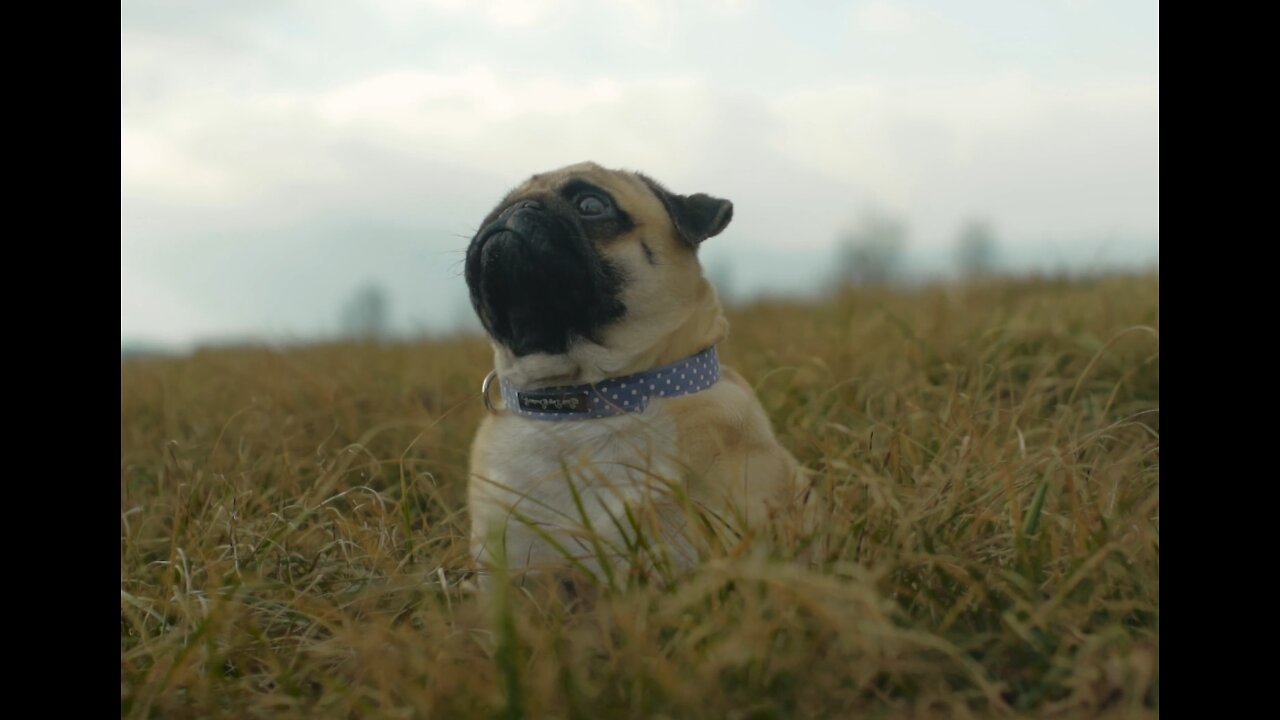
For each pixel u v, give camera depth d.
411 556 1.00
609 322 1.00
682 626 0.81
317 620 0.88
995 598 0.87
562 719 0.76
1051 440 1.10
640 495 0.92
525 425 1.00
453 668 0.81
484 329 1.06
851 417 1.32
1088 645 0.80
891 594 0.87
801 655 0.79
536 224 0.99
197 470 1.26
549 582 0.90
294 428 1.39
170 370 2.00
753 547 0.87
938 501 0.97
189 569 1.02
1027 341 1.51
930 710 0.78
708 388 1.01
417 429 1.38
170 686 0.86
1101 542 0.91
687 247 1.05
